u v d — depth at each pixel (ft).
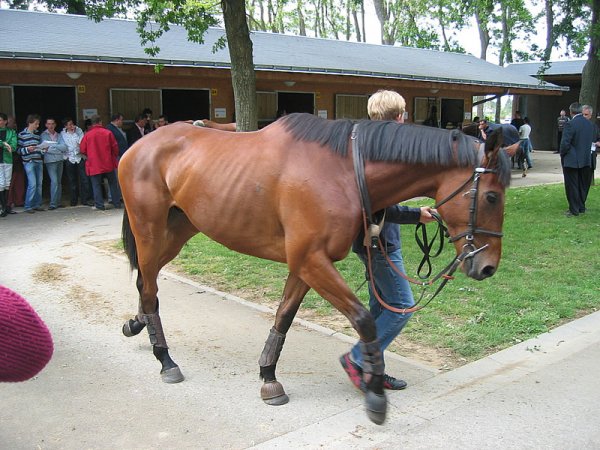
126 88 45.32
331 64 51.21
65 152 36.42
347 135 10.41
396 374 12.97
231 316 16.96
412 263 22.63
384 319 11.79
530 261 22.74
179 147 12.19
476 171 9.82
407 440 10.11
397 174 10.26
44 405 11.44
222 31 55.47
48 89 49.96
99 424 10.70
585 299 18.13
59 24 46.29
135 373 13.02
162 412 11.19
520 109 93.97
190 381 12.62
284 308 11.37
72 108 45.37
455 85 60.23
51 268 22.08
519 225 29.60
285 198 10.32
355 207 10.15
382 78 52.47
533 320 16.16
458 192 10.03
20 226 30.71
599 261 22.67
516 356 13.92
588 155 31.19
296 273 10.50
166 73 40.63
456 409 11.25
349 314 10.04
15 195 36.73
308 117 10.89
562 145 31.35
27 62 34.83
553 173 57.57
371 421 10.55
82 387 12.28
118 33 46.98
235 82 27.20
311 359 13.85
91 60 36.88
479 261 9.96
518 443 10.02
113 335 15.39
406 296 11.67
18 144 34.78
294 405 11.47
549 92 70.59
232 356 14.07
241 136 11.55
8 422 10.75
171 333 15.60
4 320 3.66
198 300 18.40
